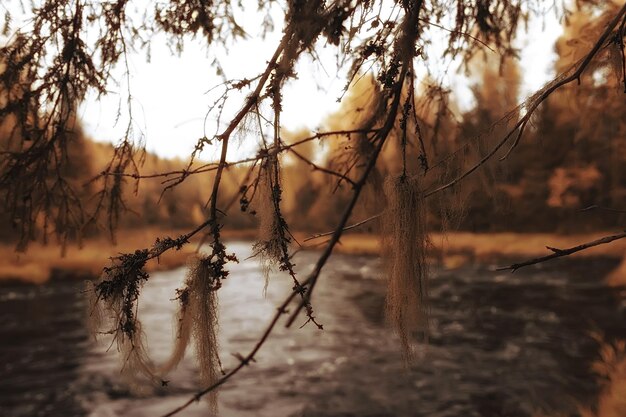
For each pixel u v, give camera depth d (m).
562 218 25.28
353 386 9.17
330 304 17.91
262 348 12.12
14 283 21.56
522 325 12.86
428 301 1.33
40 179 1.68
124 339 1.31
